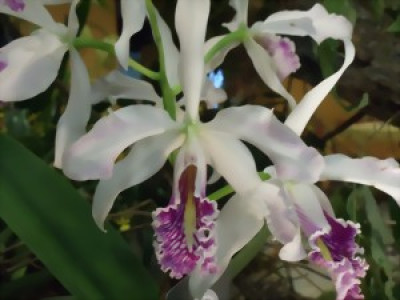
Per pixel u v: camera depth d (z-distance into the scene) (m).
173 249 0.34
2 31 0.63
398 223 0.51
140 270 0.38
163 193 0.56
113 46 0.37
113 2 0.69
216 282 0.41
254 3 0.60
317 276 0.60
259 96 0.62
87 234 0.37
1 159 0.38
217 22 0.61
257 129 0.34
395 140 0.64
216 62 0.43
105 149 0.33
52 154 0.53
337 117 0.64
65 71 0.55
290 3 0.58
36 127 0.61
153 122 0.34
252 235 0.38
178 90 0.38
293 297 0.56
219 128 0.35
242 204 0.37
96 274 0.37
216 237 0.36
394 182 0.37
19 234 0.37
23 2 0.36
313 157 0.33
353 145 0.64
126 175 0.35
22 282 0.49
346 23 0.40
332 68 0.50
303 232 0.37
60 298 0.46
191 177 0.36
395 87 0.54
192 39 0.34
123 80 0.42
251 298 0.56
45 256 0.36
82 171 0.33
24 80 0.36
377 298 0.47
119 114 0.34
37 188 0.38
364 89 0.56
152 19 0.37
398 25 0.51
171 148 0.36
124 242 0.38
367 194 0.48
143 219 0.55
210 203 0.34
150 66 0.61
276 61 0.42
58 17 0.63
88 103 0.38
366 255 0.48
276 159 0.34
